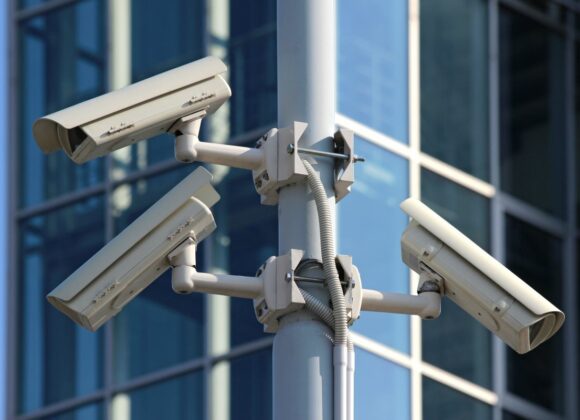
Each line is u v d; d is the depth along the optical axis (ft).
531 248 80.89
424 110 77.00
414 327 72.59
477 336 75.31
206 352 74.64
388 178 74.02
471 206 78.54
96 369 79.00
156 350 76.43
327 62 31.27
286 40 31.32
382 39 75.82
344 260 30.50
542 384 78.54
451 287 32.04
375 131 74.28
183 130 31.14
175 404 75.05
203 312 75.36
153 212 31.12
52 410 80.02
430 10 78.89
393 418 70.59
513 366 77.20
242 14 77.46
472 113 79.51
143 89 30.83
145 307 77.51
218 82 31.30
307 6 31.35
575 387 79.97
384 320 71.67
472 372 74.79
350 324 30.60
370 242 72.13
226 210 74.64
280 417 29.63
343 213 71.77
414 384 71.72
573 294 82.07
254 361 73.26
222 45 77.46
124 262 30.89
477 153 79.41
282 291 30.12
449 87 78.74
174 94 30.99
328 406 29.58
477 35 81.35
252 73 75.72
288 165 30.63
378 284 71.61
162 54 80.79
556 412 78.89
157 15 81.41
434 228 32.30
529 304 31.42
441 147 77.46
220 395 73.61
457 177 77.77
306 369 29.68
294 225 30.53
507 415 75.87
